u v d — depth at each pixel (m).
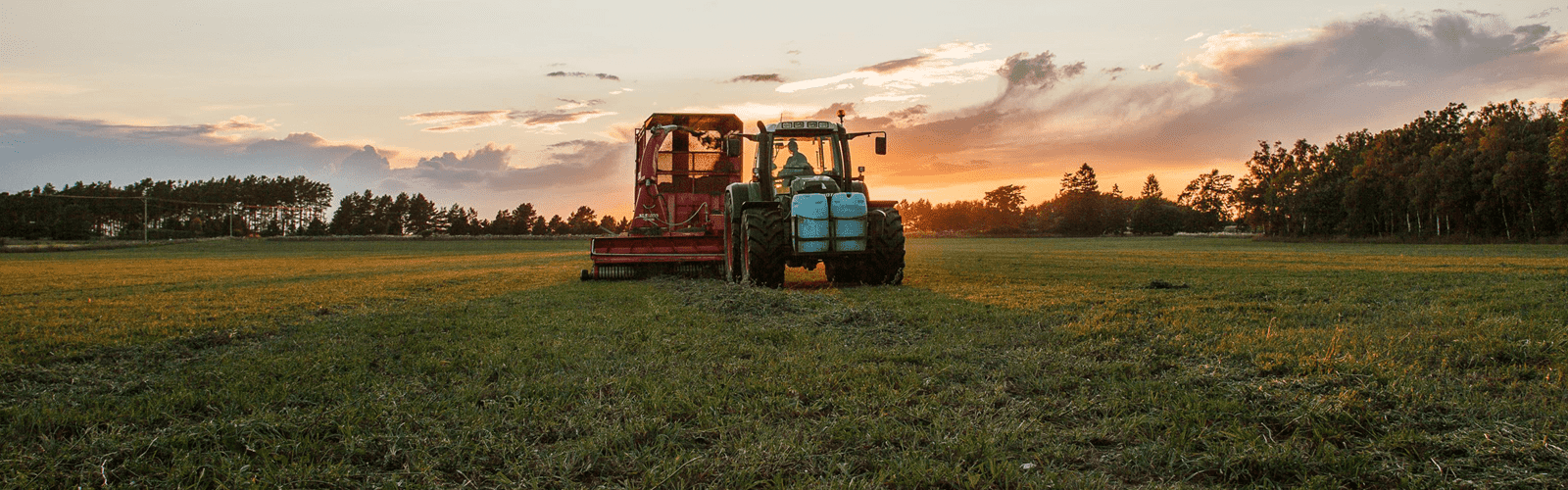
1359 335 6.34
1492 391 4.36
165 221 159.38
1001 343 6.48
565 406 4.30
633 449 3.53
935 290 12.30
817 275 17.45
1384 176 62.69
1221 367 5.10
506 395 4.56
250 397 4.56
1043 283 13.87
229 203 165.62
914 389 4.59
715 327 7.68
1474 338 5.92
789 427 3.86
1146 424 3.81
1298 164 76.31
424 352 6.18
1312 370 4.92
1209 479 3.11
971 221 150.00
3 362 5.96
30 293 14.88
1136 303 9.74
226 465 3.32
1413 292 10.94
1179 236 108.81
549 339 6.88
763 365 5.50
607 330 7.49
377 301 11.80
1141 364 5.24
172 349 6.81
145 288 15.81
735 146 14.10
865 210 12.80
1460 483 2.95
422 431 3.79
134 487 3.11
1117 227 129.88
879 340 6.86
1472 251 33.06
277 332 7.99
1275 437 3.64
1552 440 3.36
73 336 7.54
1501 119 53.62
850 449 3.52
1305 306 9.12
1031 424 3.82
